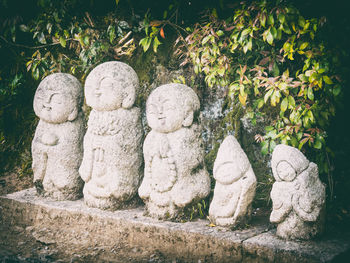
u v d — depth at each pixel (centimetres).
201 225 188
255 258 172
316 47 191
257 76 198
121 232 195
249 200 184
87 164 205
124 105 203
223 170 184
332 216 193
